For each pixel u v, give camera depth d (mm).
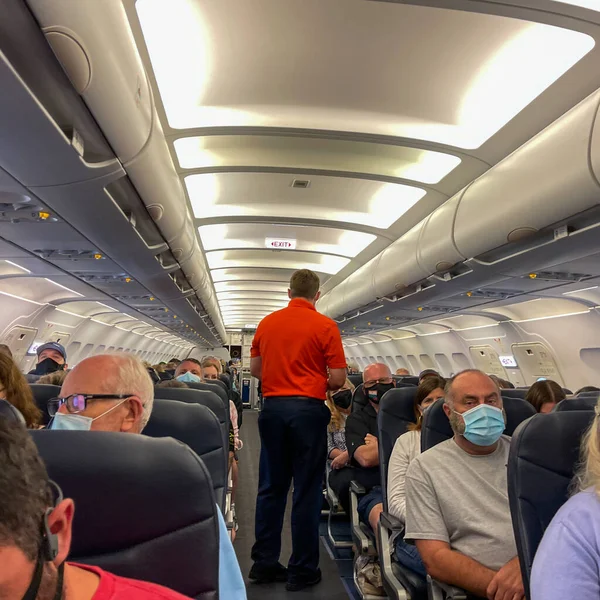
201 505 1336
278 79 4156
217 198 7086
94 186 3840
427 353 16812
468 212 5332
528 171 4359
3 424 682
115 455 1288
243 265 11414
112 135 3262
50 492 700
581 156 3729
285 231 8883
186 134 4727
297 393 3766
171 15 3400
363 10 3381
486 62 3871
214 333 20938
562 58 3676
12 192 4023
